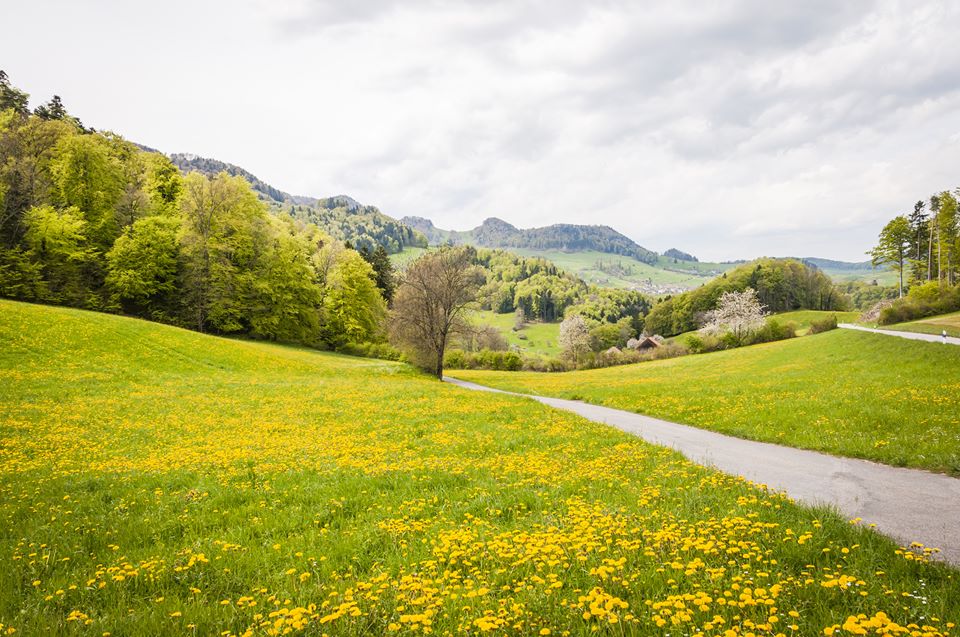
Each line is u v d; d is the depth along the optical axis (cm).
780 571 553
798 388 2602
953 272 8631
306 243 8462
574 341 11206
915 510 856
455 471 1188
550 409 2580
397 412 2433
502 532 733
